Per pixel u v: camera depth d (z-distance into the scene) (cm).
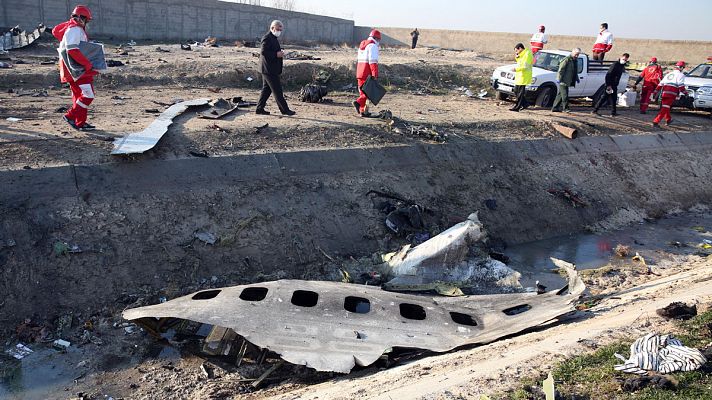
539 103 1708
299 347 581
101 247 734
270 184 921
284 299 645
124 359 622
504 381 451
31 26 2436
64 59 884
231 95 1473
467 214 1057
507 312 720
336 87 1745
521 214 1127
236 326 594
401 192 1034
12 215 709
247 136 1019
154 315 605
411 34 3972
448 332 644
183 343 660
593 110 1733
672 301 653
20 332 634
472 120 1405
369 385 505
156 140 886
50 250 705
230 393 575
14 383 566
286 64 1723
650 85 1833
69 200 758
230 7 3334
